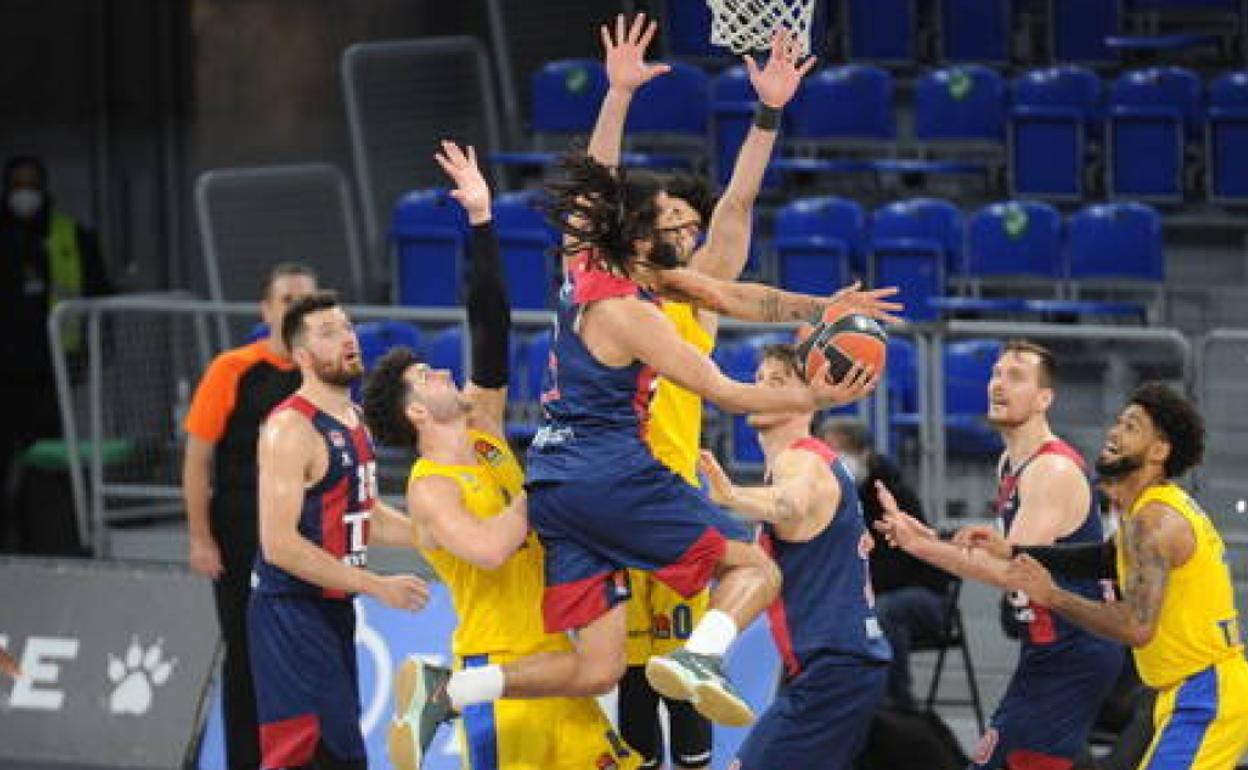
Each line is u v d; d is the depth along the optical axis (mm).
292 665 19922
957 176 36750
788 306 14977
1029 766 19609
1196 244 34969
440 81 37781
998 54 38531
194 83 37156
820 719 18516
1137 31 39500
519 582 16688
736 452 27922
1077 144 35031
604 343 14773
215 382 22859
